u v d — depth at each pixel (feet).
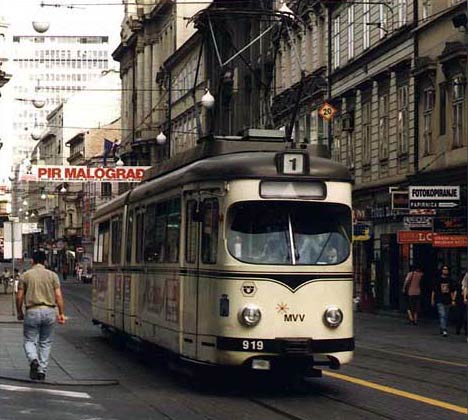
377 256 138.41
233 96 211.41
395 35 130.82
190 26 268.82
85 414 41.32
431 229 109.19
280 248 47.70
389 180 133.69
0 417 39.68
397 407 44.09
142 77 309.42
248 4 198.08
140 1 309.42
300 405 44.73
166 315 55.11
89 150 394.32
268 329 46.78
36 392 47.65
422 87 123.65
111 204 78.48
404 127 129.08
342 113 154.81
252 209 47.85
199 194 50.24
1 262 254.06
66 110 436.35
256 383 52.75
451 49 111.24
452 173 111.45
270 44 188.55
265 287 47.06
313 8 165.48
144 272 62.03
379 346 79.61
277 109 184.03
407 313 121.49
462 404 45.06
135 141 301.22
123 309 69.87
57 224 436.35
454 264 113.19
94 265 86.89
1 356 65.57
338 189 49.14
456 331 93.97
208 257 48.75
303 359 47.37
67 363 62.75
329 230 48.78
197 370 52.70
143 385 52.19
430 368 61.41
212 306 47.91
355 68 148.36
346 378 55.26
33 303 51.44
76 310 141.38
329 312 47.70
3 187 296.51
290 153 48.52
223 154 51.78
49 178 162.50
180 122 262.88
